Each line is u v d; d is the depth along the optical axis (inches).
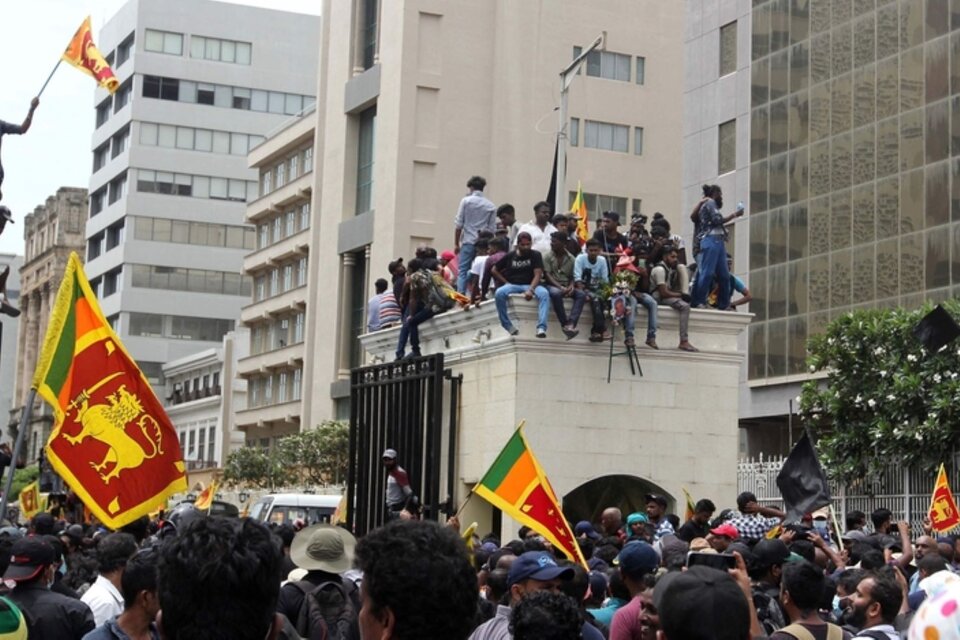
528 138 2682.1
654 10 2805.1
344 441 2583.7
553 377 922.7
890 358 1386.6
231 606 177.8
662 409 946.1
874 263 1775.3
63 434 495.5
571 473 920.9
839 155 1839.3
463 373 979.3
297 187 3161.9
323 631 370.0
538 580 348.8
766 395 1923.0
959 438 1309.1
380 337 1095.6
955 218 1667.1
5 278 770.2
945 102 1686.8
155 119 4375.0
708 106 2085.4
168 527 523.5
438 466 942.4
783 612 409.1
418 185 2610.7
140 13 4370.1
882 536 642.8
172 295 4367.6
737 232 2006.6
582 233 1127.0
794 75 1921.8
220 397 3619.6
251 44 4463.6
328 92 2883.9
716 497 951.6
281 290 3336.6
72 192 5137.8
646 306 943.0
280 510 1298.0
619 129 2765.7
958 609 142.4
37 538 371.6
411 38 2625.5
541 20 2711.6
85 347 500.4
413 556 189.2
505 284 924.6
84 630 365.4
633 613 365.7
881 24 1782.7
